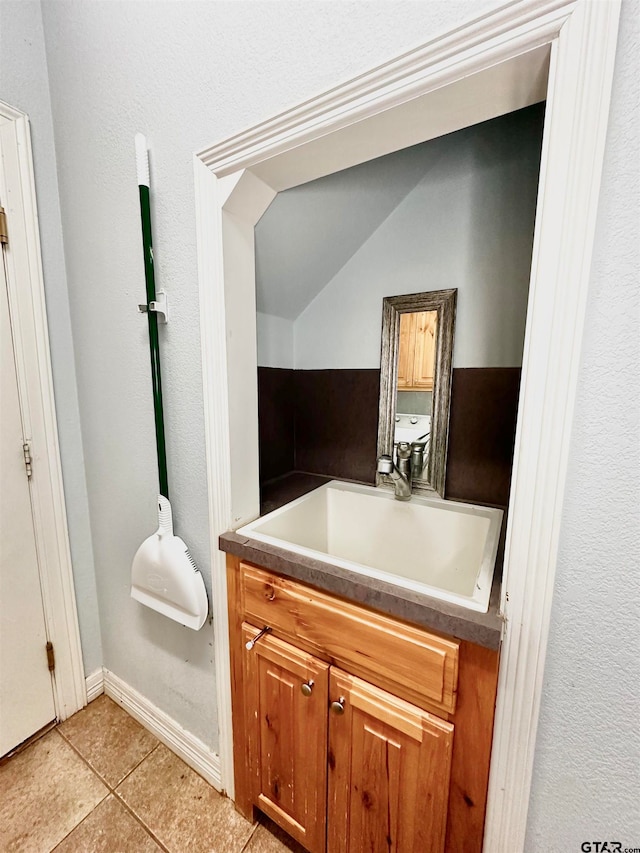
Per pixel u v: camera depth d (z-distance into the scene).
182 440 1.02
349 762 0.80
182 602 1.02
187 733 1.22
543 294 0.52
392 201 1.24
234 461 0.96
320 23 0.64
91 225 1.13
